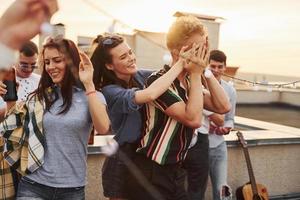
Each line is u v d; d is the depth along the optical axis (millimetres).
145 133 1923
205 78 2182
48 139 1976
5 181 2119
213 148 3518
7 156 2025
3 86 1928
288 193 4766
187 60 1839
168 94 1865
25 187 2018
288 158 4719
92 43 2025
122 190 1865
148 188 1687
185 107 1876
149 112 1919
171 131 1908
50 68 1875
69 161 1997
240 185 4371
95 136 3617
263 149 4512
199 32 1824
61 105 1974
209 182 4133
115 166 1893
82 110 1997
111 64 2006
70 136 1981
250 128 5582
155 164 1905
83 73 1884
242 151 4344
